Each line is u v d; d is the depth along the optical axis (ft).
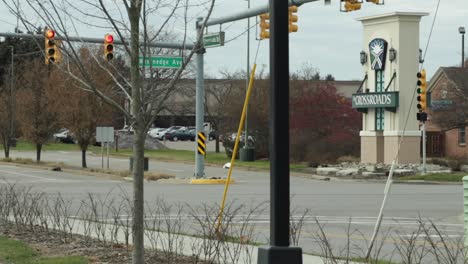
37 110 149.59
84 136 138.92
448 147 190.90
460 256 34.06
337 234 45.42
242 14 78.18
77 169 133.28
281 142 22.16
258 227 48.55
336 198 77.66
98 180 109.09
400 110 124.88
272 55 22.29
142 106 24.39
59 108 140.67
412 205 68.90
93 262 30.01
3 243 34.47
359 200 74.84
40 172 129.80
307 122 147.23
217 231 35.65
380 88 130.11
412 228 48.78
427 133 191.83
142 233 25.03
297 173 132.57
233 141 175.22
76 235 38.58
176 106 239.71
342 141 149.18
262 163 157.89
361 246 39.50
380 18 128.06
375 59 129.39
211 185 100.12
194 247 32.37
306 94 151.74
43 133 151.02
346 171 124.67
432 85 190.49
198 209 59.67
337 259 31.35
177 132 314.35
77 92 135.54
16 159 162.91
